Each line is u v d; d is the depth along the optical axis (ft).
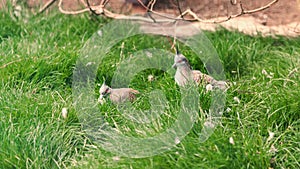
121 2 62.18
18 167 35.94
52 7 57.77
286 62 47.06
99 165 35.60
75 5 59.47
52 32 53.78
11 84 43.93
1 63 46.26
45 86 44.80
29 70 45.06
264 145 36.81
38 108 40.29
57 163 36.60
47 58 46.75
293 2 60.18
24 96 41.86
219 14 61.46
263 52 50.83
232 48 50.26
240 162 35.04
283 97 40.27
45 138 37.65
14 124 38.65
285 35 54.54
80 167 36.09
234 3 52.19
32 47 49.65
